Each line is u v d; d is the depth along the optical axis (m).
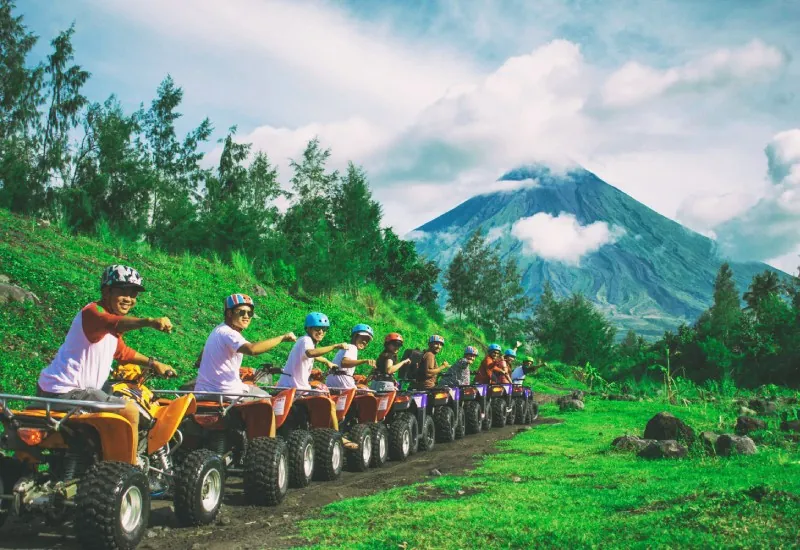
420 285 72.19
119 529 5.66
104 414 5.84
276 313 28.34
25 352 13.81
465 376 16.75
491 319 106.44
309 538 6.27
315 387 10.48
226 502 8.20
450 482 8.92
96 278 21.33
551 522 6.24
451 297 109.62
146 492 6.04
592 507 7.04
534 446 13.26
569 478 9.30
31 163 33.38
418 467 11.32
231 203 37.03
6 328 14.48
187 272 28.55
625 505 6.99
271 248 36.91
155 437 6.69
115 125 33.59
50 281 18.23
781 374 40.75
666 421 12.48
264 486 7.89
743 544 5.04
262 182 48.91
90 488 5.65
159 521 7.12
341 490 9.01
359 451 10.71
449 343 42.94
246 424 8.40
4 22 39.81
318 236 39.34
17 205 28.69
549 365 51.31
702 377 45.12
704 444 11.15
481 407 17.66
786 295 107.75
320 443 9.70
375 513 7.11
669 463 10.21
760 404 20.30
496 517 6.56
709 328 54.59
